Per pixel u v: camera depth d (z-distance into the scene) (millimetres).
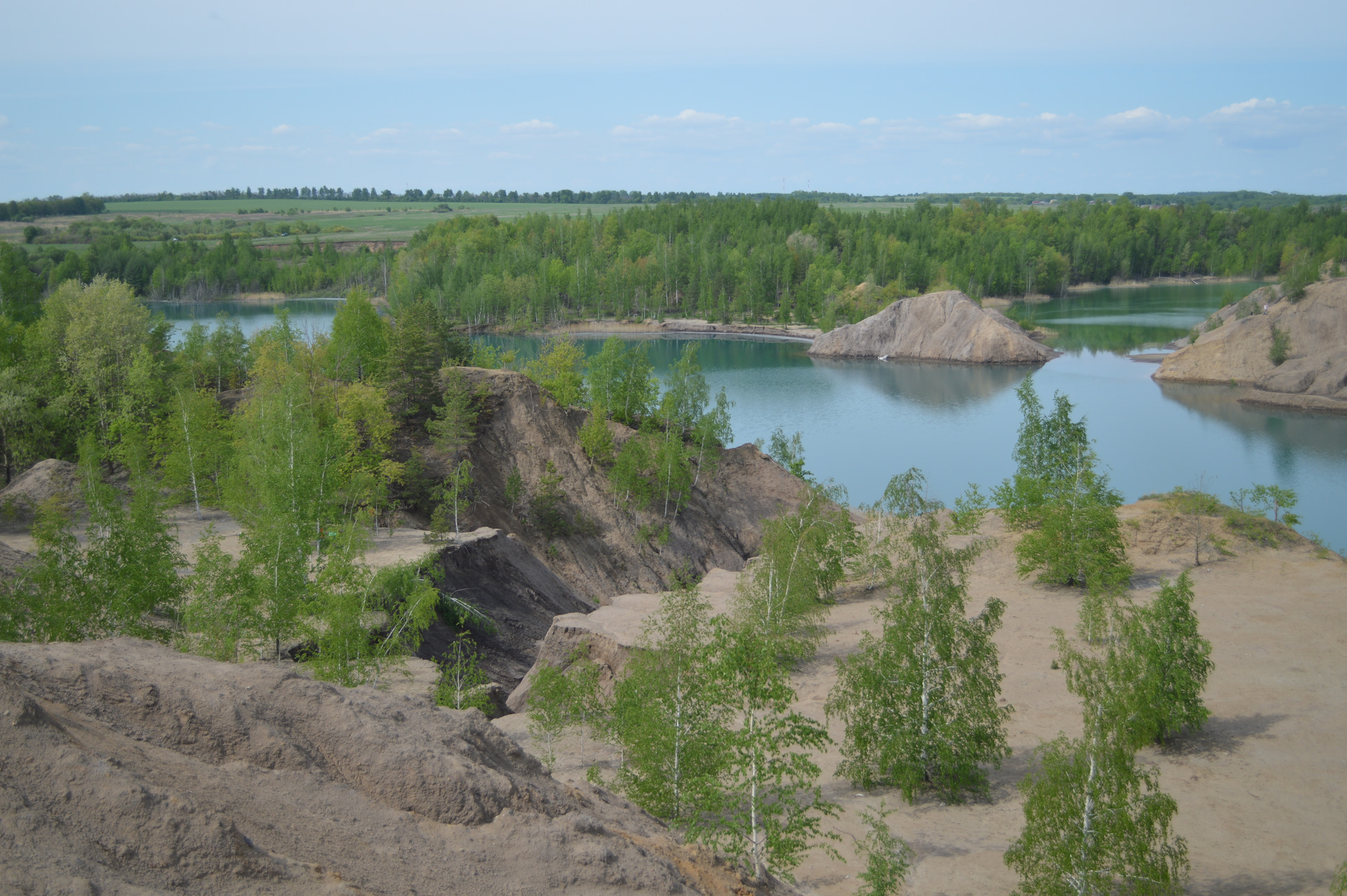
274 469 43188
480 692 37219
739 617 39000
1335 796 25781
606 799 21266
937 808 26641
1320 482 96625
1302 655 35844
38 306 101438
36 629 28312
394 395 74562
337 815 14617
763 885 19141
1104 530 45219
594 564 69625
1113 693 19484
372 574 40750
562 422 80250
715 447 85250
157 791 12352
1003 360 180125
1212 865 22688
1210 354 157000
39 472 56906
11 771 11844
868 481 101500
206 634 31609
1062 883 18594
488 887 14070
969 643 27391
